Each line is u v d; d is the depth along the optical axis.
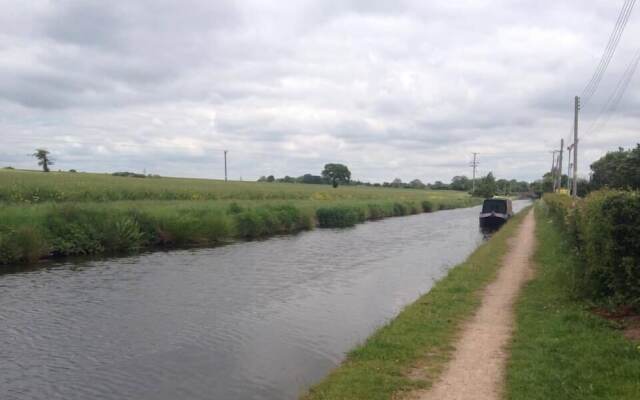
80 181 49.53
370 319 12.26
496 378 6.96
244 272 18.89
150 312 13.01
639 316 8.96
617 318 9.06
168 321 12.20
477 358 7.80
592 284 10.13
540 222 38.81
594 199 10.70
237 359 9.54
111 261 21.16
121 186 44.56
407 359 7.85
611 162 46.81
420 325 9.71
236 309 13.29
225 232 28.98
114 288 15.87
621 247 9.07
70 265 19.95
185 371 8.99
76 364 9.41
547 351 7.71
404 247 27.27
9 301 14.08
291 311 13.07
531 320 9.75
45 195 33.28
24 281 16.81
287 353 9.84
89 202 32.50
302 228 38.12
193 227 27.05
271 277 17.91
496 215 41.34
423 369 7.42
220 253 24.11
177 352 9.99
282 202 44.72
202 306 13.62
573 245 13.95
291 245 27.78
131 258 22.08
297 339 10.71
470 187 153.00
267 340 10.66
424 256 23.61
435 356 7.96
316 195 62.50
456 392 6.54
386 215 55.28
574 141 36.22
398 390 6.67
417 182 176.25
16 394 8.17
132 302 14.05
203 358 9.63
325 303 13.94
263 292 15.38
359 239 31.45
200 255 23.33
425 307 11.27
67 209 23.44
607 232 9.26
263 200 48.44
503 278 14.92
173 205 33.56
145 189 43.09
